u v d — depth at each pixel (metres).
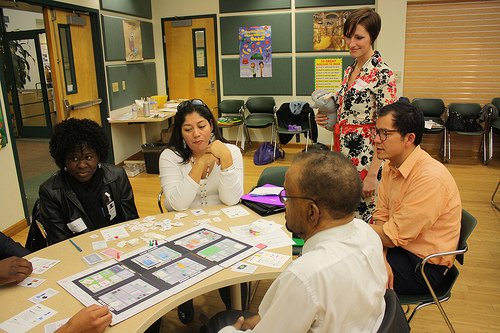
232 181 2.11
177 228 1.87
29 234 2.03
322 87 6.13
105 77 5.48
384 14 5.61
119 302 1.31
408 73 5.89
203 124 2.15
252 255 1.60
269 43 6.21
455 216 1.80
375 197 2.47
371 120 2.46
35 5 4.33
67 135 1.88
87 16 5.17
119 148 5.86
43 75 7.40
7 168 3.65
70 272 1.50
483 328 2.30
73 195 1.99
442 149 5.74
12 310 1.29
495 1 5.34
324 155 1.02
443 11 5.54
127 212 2.19
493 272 2.88
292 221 1.05
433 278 1.82
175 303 1.32
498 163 5.43
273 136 6.24
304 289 0.91
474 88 5.71
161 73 6.91
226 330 1.15
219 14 6.36
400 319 1.02
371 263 1.01
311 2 5.89
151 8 6.64
